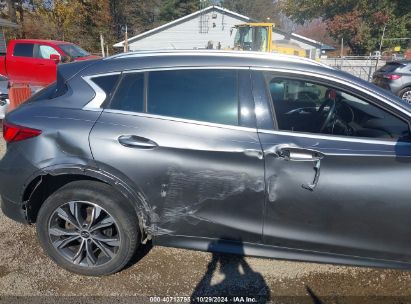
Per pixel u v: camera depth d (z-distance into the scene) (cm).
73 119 265
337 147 248
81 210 272
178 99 263
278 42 1892
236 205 257
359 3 3297
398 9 3256
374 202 244
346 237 254
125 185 257
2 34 2219
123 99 267
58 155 261
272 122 255
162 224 265
